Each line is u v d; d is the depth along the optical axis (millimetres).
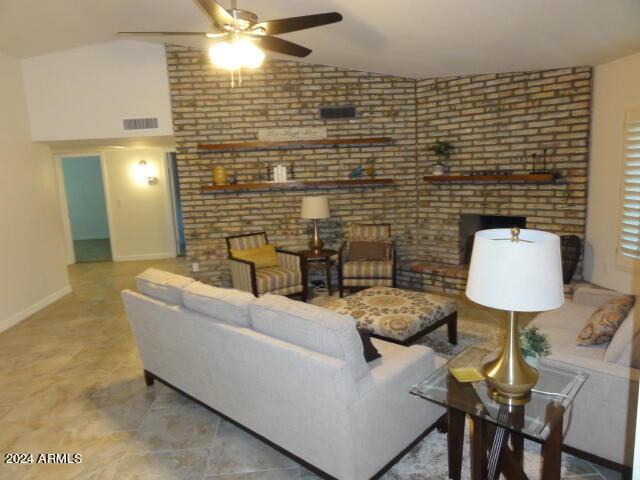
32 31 4613
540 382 2023
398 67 5133
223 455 2484
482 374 1956
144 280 3061
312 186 5668
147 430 2748
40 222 5586
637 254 4055
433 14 3461
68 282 6117
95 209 10773
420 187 5770
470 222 5520
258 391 2330
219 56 2926
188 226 5770
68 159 10484
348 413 1918
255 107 5598
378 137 5652
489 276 1646
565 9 3107
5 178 4992
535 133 4867
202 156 5648
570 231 4793
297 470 2348
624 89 4145
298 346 2074
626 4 2957
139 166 8031
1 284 4781
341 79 5570
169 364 2988
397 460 2293
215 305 2455
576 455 2299
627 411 2098
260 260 5105
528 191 4977
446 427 2596
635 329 2324
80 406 3064
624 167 4160
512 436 2098
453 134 5402
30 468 2420
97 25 4785
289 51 3328
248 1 3525
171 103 5551
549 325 3006
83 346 4168
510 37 3789
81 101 5520
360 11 3580
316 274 5930
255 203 5773
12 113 5188
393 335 3195
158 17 4344
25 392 3291
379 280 4969
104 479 2318
